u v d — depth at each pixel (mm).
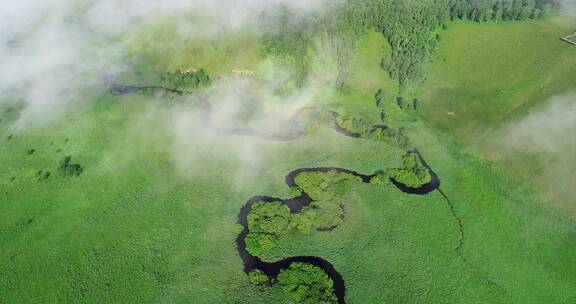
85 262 106438
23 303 98500
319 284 100500
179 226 114938
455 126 143125
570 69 149125
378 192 122875
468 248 107188
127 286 101125
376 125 148000
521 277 100438
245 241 110562
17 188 126312
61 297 99250
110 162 133500
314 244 110062
